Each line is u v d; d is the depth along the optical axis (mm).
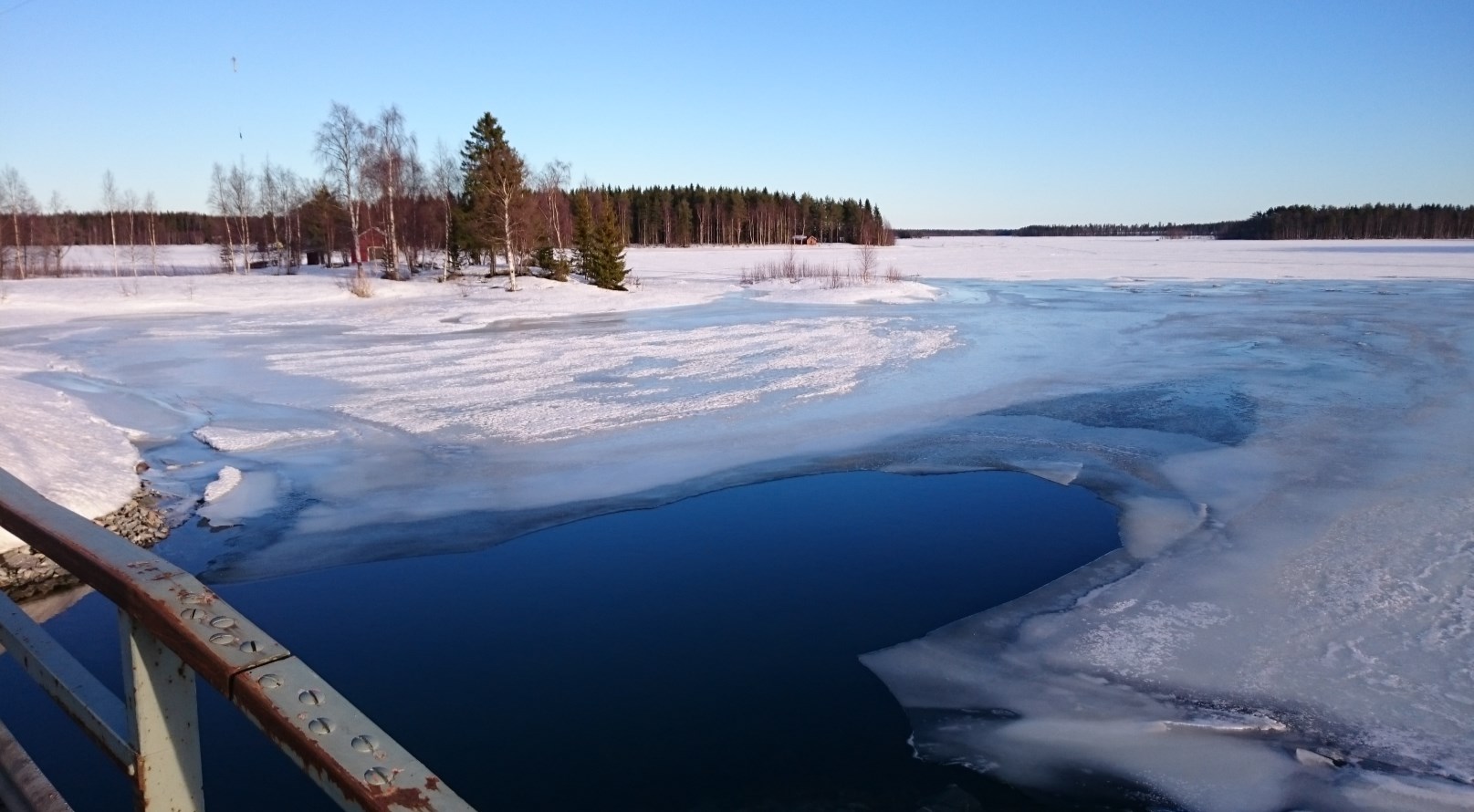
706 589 7367
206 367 19312
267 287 38188
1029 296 38281
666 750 5090
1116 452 11453
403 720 5387
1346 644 6234
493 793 4676
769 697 5691
